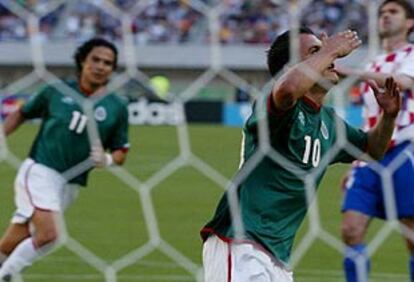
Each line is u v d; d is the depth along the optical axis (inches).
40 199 986.7
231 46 2925.7
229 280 687.7
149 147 2896.2
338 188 2071.9
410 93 938.1
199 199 1945.1
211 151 2842.0
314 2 2325.3
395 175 954.7
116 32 2741.1
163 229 1568.7
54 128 1000.2
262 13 2970.0
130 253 1341.0
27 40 2691.9
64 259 1250.0
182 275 1167.6
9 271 978.1
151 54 3070.9
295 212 698.8
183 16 3134.8
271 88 652.7
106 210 1760.6
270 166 682.8
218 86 3796.8
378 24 942.4
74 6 2719.0
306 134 680.4
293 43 675.4
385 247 1395.2
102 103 1012.5
